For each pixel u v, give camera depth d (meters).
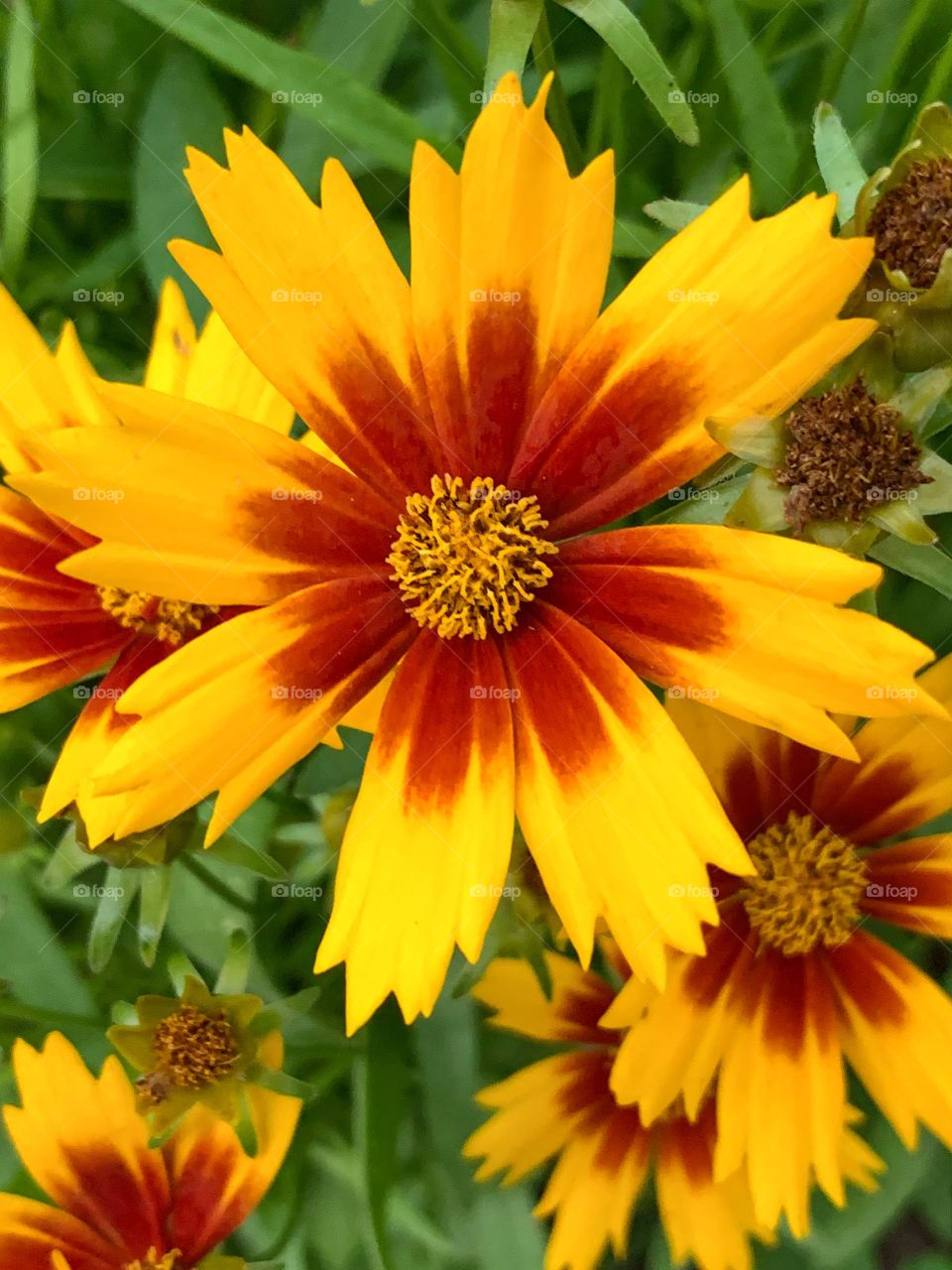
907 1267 0.19
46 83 0.18
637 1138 0.16
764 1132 0.14
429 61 0.18
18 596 0.14
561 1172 0.16
